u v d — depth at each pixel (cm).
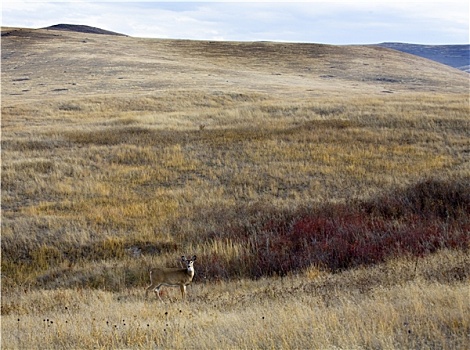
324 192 2764
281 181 3006
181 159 3491
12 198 2872
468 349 727
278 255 1938
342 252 1873
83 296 1688
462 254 1542
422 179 2745
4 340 1069
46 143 3991
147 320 1148
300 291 1353
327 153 3456
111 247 2236
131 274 1994
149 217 2530
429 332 806
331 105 5053
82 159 3556
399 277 1342
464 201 2358
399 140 3741
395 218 2273
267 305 1193
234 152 3597
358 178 2944
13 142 4009
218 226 2342
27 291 1886
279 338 859
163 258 2069
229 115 4853
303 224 2175
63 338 1045
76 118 5134
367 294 1191
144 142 3956
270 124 4397
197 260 1972
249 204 2620
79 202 2784
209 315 1122
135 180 3142
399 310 948
